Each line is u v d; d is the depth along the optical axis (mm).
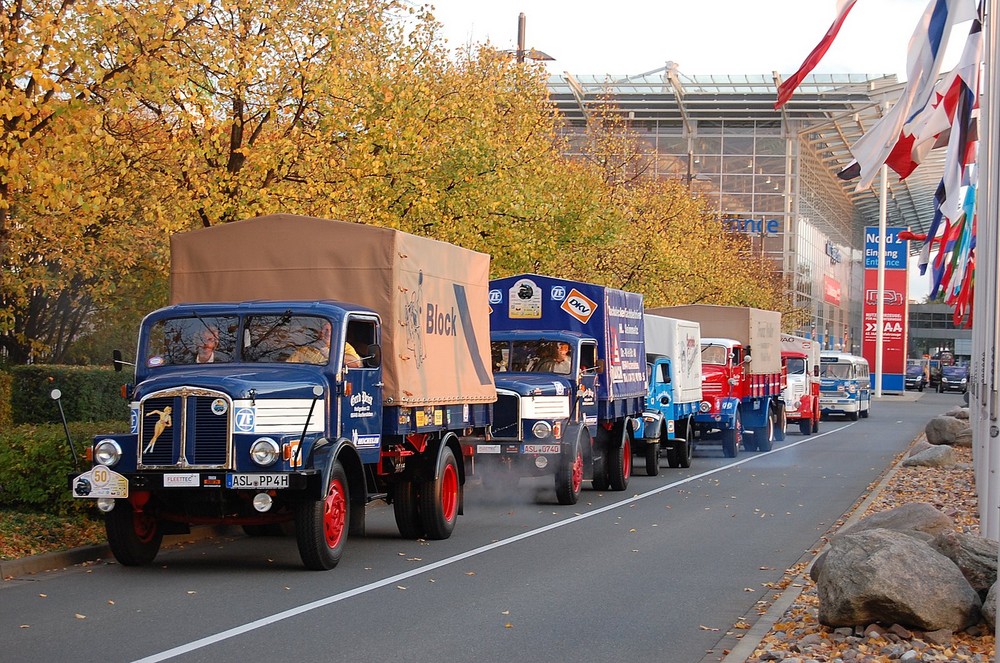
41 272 25266
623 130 48312
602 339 22000
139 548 12586
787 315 78125
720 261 55531
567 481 19672
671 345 27438
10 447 14383
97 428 15992
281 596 10930
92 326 36312
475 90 25078
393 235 14148
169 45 15352
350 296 14219
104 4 14703
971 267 32125
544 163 29250
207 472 11852
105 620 9680
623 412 23547
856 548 9258
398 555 13805
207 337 13289
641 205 43000
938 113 19969
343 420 12984
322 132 19328
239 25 18766
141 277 26422
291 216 14523
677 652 8906
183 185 18422
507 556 13844
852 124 73938
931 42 16531
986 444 15680
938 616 8836
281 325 13203
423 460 15141
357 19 19844
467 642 9102
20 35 13789
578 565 13203
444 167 24188
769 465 29672
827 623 9203
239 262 14648
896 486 22516
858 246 135375
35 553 12633
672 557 13930
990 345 14500
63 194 14391
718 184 87125
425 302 15016
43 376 27516
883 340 93250
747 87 75812
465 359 16422
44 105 14086
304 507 12188
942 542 9898
